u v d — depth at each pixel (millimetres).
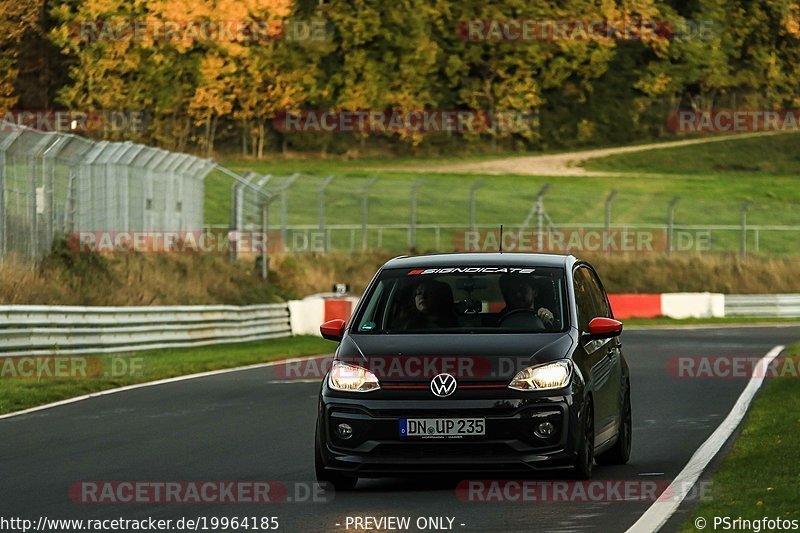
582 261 42844
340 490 36844
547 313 38250
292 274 164875
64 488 37312
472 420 34938
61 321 90188
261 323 123500
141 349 100438
